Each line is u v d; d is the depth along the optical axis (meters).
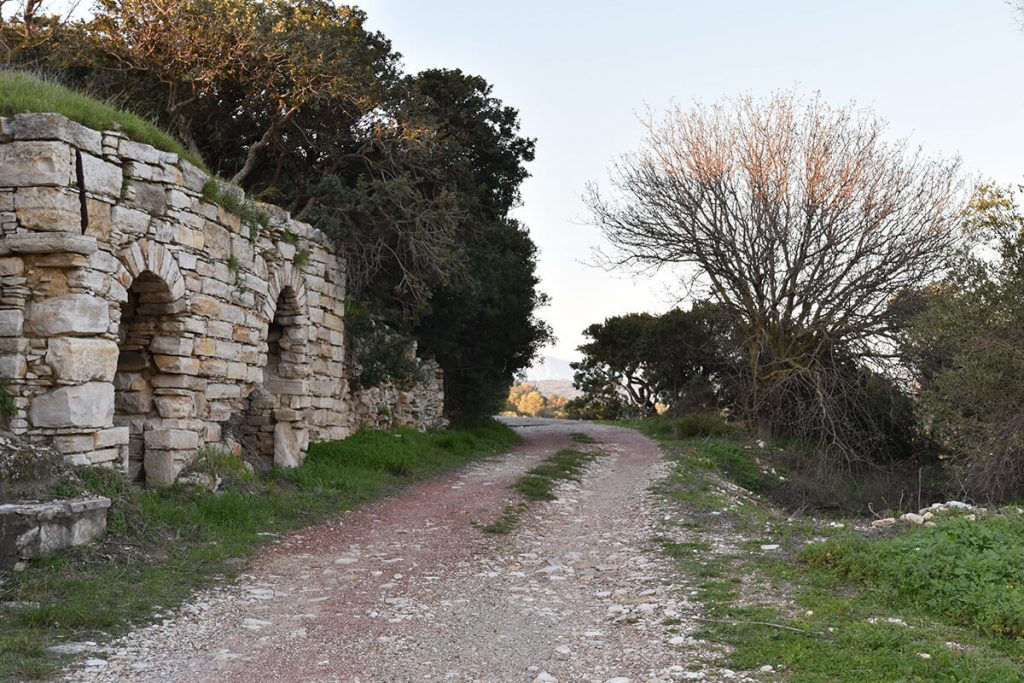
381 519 13.39
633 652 7.13
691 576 9.75
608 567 10.56
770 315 28.67
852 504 21.75
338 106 21.34
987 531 10.05
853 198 27.09
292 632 7.74
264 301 15.12
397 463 17.70
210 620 8.00
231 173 23.42
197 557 10.04
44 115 10.26
